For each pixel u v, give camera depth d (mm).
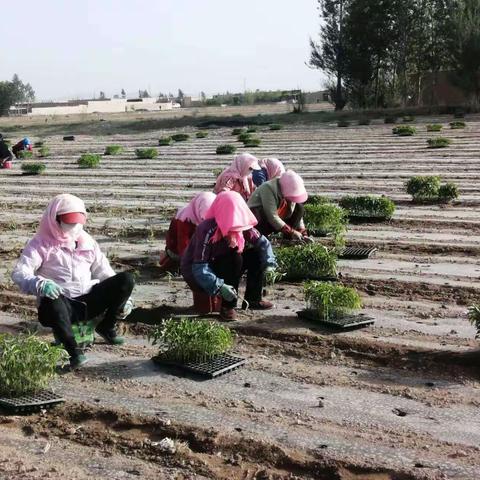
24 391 5004
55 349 5102
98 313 5867
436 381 5320
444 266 8922
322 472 4020
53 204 5633
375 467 4020
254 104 90812
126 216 13398
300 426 4566
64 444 4379
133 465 4102
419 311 7043
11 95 85438
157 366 5680
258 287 7098
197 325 5742
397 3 44750
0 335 5312
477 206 13141
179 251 8148
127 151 27906
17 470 4023
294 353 5941
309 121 39344
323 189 15938
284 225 8062
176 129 39219
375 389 5184
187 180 18438
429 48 45188
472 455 4172
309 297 6773
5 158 23703
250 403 4945
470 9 42594
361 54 46469
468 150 21906
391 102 46531
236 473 4020
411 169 18547
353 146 25109
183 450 4238
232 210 6402
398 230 11227
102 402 4965
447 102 45719
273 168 9008
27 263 5539
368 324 6602
